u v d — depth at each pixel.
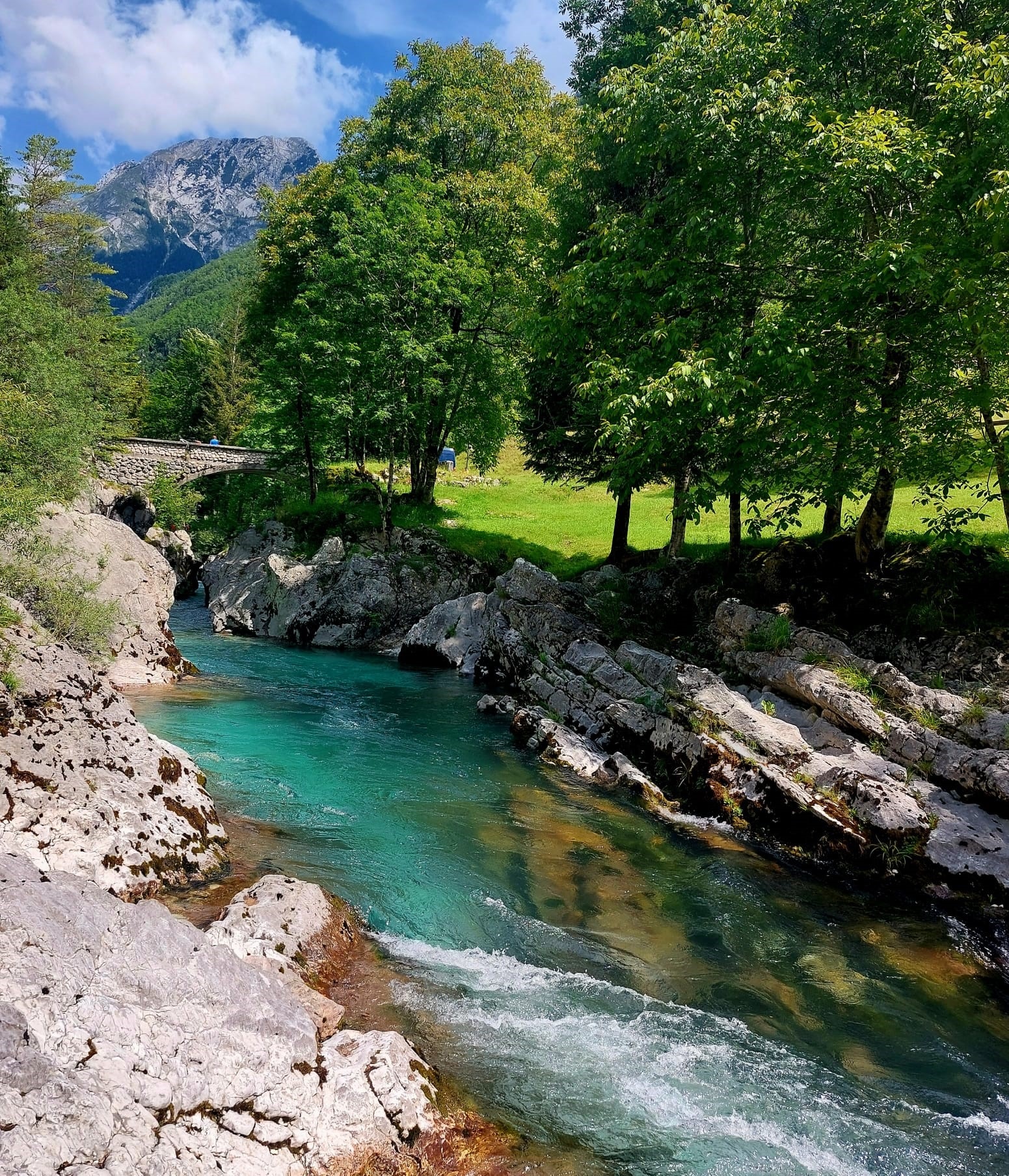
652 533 30.78
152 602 21.44
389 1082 5.05
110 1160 3.76
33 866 5.66
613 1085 5.79
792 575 16.95
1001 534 17.47
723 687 13.57
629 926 8.49
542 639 18.55
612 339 16.53
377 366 29.39
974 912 9.12
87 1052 4.23
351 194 31.31
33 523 17.94
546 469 29.34
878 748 11.52
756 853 10.83
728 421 15.66
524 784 12.85
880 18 14.06
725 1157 5.20
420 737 15.30
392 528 31.38
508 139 34.19
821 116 13.68
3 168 45.41
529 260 30.05
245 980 5.41
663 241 15.37
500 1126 5.16
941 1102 6.02
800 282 15.55
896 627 14.67
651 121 15.03
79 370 30.97
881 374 14.51
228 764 12.38
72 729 8.67
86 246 55.94
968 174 12.23
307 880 8.41
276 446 37.16
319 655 25.36
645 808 12.28
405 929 7.89
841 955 8.26
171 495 40.62
